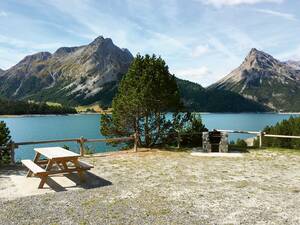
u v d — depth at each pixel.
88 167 11.56
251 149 20.17
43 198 9.49
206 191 10.29
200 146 21.80
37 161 13.83
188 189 10.52
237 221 7.63
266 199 9.41
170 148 20.61
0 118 183.12
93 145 50.00
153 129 21.11
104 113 21.98
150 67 20.72
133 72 21.12
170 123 21.12
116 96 21.70
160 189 10.52
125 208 8.54
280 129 27.33
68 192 10.17
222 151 18.91
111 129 21.41
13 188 10.71
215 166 14.64
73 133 81.75
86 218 7.77
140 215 7.99
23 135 76.62
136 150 19.44
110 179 12.01
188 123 22.08
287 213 8.20
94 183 11.37
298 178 12.20
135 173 13.10
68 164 14.89
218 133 19.70
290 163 15.45
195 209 8.48
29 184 11.20
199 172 13.29
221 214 8.11
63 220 7.64
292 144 25.16
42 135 76.38
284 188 10.69
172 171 13.50
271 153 18.56
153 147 21.05
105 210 8.37
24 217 7.86
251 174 12.91
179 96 21.41
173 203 9.00
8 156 17.33
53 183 11.33
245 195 9.83
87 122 137.88
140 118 20.92
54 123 130.75
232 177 12.34
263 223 7.52
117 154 18.31
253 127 115.00
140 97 19.66
